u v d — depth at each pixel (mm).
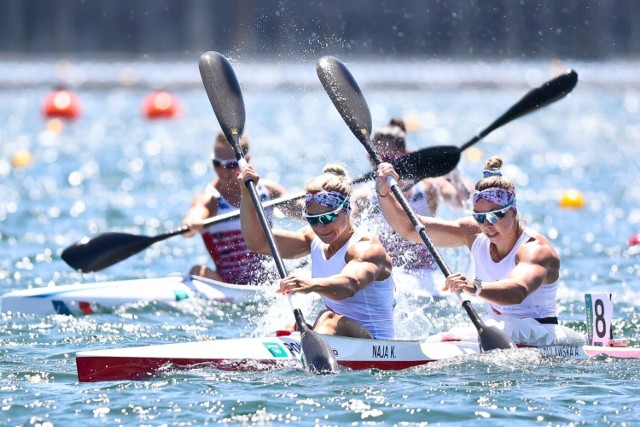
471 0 118000
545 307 27828
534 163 85438
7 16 195250
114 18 193250
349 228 26609
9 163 83312
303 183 71875
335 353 25719
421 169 35656
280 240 28391
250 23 135500
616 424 21250
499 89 161625
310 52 79500
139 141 103375
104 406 22500
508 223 26562
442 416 21812
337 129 117062
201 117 130500
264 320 34094
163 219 57344
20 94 156000
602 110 139000
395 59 170625
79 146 97938
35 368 26219
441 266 26734
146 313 35312
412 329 32844
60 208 60844
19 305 35094
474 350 27312
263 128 117812
